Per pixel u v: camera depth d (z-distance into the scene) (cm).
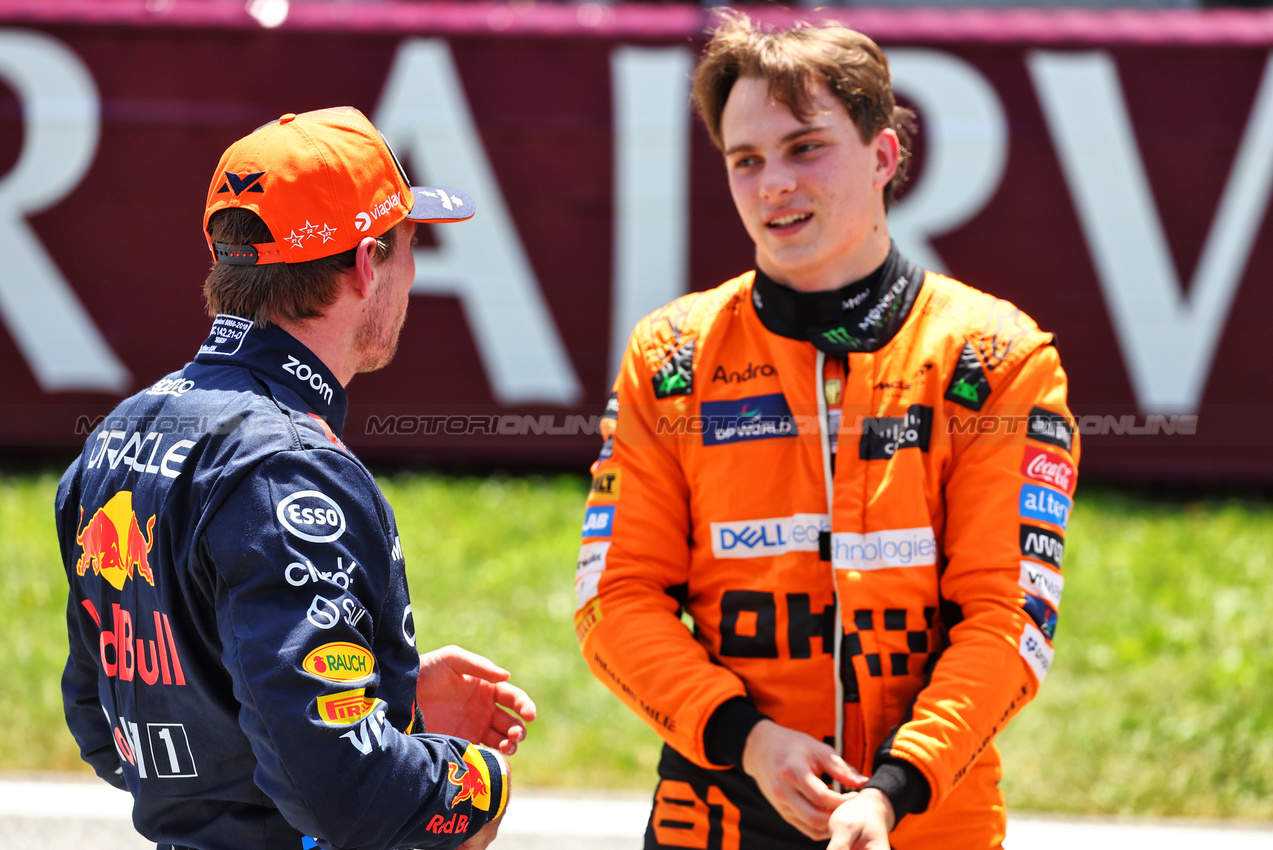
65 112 2609
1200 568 2223
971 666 691
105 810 1298
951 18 2633
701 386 775
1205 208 2591
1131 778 1477
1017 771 1497
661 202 2633
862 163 744
